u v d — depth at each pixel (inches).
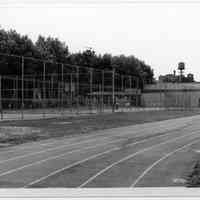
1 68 2449.6
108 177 466.0
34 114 1852.9
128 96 2655.0
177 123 1477.6
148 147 761.6
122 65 3919.8
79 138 920.3
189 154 668.1
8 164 560.7
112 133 1053.2
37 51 2790.4
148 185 419.8
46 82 1980.8
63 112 1841.8
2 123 1330.0
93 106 2208.4
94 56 3671.3
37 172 499.2
